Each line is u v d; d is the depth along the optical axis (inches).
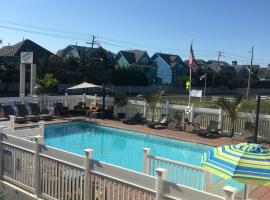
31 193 335.3
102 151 629.9
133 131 754.8
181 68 3080.7
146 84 2544.3
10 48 2325.3
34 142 330.3
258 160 204.1
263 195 361.4
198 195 208.4
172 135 708.0
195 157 601.9
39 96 879.7
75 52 2687.0
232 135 694.5
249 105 1571.1
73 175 293.9
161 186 227.9
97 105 921.5
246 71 3693.4
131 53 2925.7
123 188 255.9
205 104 1561.3
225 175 200.1
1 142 370.9
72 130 792.3
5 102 796.6
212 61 3740.2
